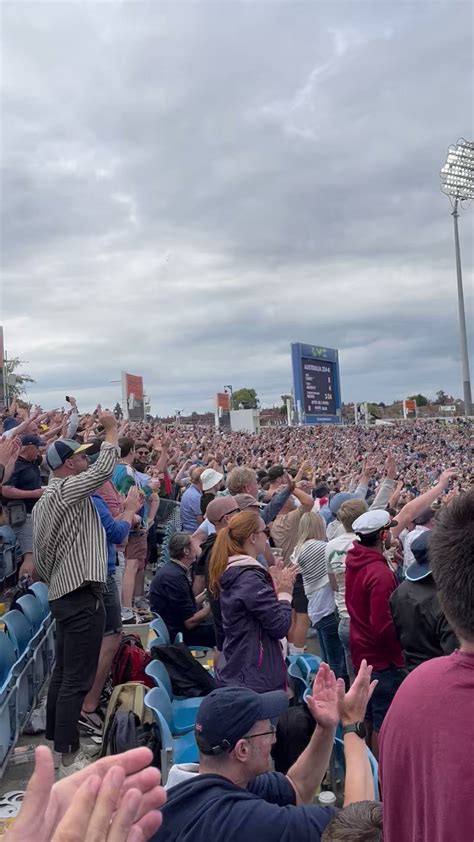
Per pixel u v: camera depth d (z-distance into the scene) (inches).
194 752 159.5
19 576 258.1
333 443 1644.9
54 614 175.5
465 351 1860.2
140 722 165.9
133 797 39.9
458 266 1847.9
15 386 1488.7
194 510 366.6
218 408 1882.4
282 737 145.5
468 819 54.3
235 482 243.6
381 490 298.2
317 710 111.6
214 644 243.4
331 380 2049.7
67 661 173.0
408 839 60.9
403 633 147.9
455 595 60.8
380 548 176.6
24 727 202.8
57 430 323.3
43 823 40.6
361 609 171.3
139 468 421.1
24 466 261.7
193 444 732.0
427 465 1246.3
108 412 184.1
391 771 62.3
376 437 1818.4
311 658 190.7
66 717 169.2
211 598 178.1
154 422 1471.5
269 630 147.4
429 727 58.4
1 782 169.6
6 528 252.4
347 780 106.5
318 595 229.5
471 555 60.0
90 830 38.4
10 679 179.5
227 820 90.9
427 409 3634.4
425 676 62.0
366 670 116.0
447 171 1840.6
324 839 87.4
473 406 3595.0
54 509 173.0
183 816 92.3
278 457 774.5
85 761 168.1
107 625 200.5
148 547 402.6
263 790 108.0
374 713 169.6
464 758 55.4
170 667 187.9
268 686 146.1
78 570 171.8
